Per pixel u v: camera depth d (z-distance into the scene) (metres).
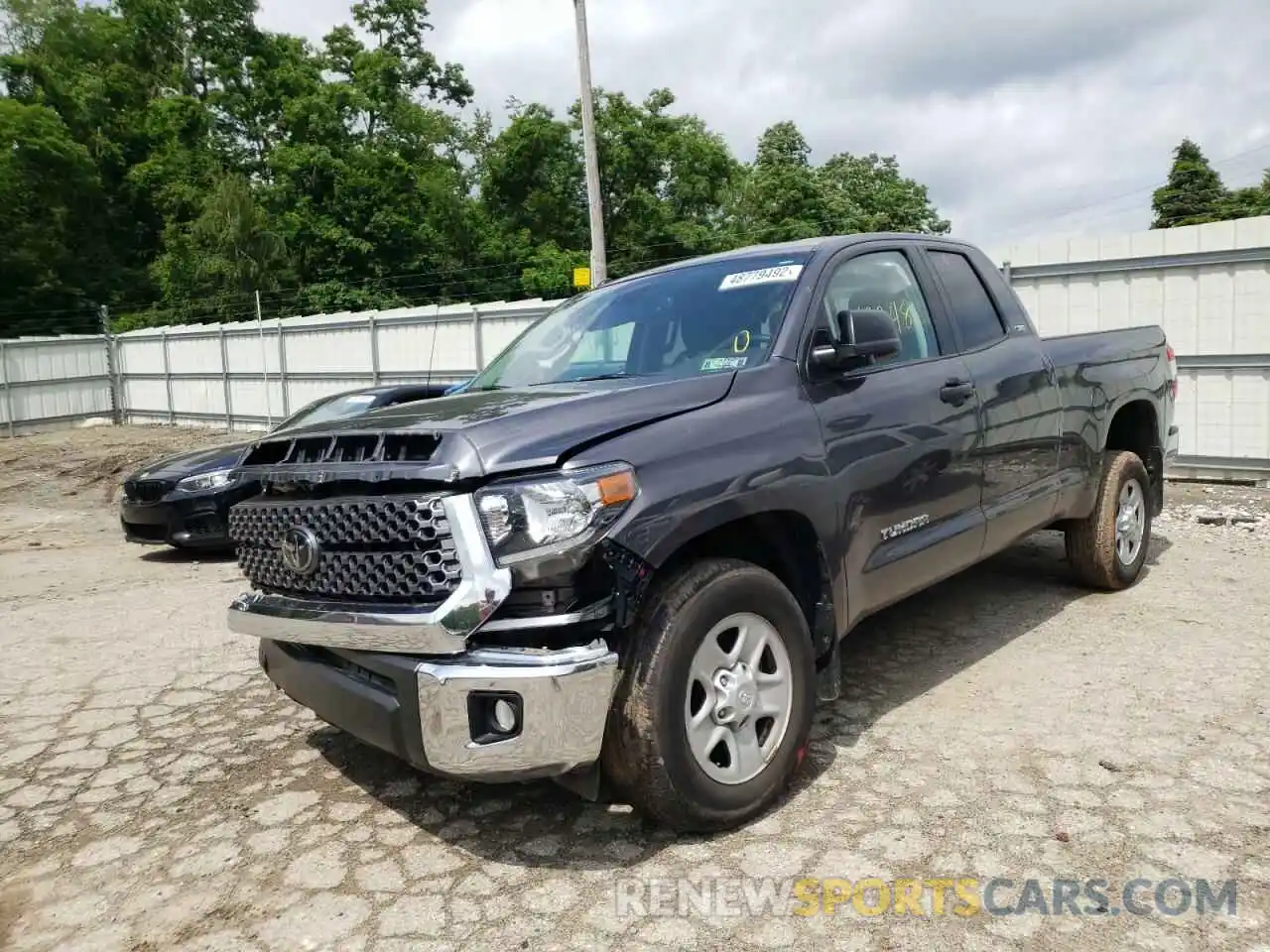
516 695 2.68
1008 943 2.49
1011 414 4.49
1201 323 9.91
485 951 2.58
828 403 3.58
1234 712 3.88
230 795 3.66
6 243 41.28
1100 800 3.21
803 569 3.49
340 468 3.00
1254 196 51.50
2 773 4.00
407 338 19.81
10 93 46.72
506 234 45.34
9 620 6.69
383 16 47.06
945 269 4.61
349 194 41.03
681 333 3.90
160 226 47.91
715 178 46.56
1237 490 9.49
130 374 28.64
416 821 3.36
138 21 51.56
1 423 27.06
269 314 39.44
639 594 2.82
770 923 2.62
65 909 2.93
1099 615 5.25
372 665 2.91
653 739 2.85
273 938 2.71
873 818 3.16
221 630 6.07
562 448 2.83
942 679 4.41
